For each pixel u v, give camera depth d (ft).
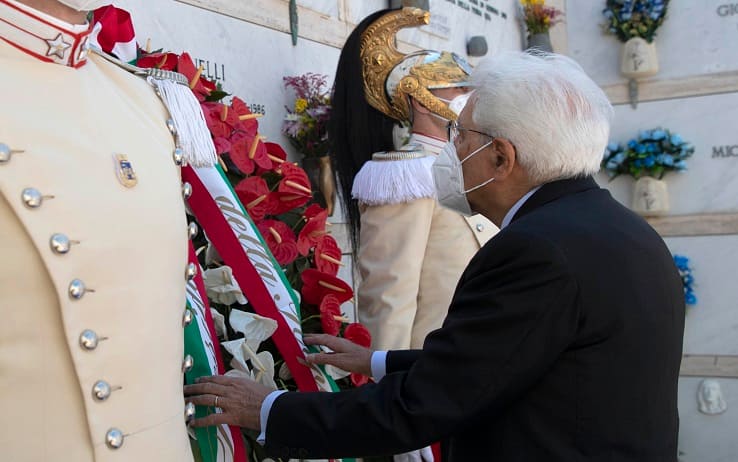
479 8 17.01
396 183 7.11
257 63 9.75
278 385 5.71
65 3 3.51
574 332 4.28
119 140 3.71
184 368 4.14
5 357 3.24
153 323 3.67
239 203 5.57
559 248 4.33
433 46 14.92
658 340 4.46
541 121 4.66
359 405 4.59
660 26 19.72
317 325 6.44
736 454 18.99
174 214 3.89
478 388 4.31
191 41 8.68
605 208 4.76
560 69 4.82
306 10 10.92
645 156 19.24
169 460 3.71
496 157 4.91
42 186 3.30
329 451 4.69
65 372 3.36
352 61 8.17
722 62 19.44
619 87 20.26
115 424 3.47
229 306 5.60
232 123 6.26
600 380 4.30
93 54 4.07
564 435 4.31
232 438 4.90
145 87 4.23
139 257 3.61
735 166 19.38
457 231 7.36
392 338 6.93
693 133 19.71
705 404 19.15
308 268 6.59
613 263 4.40
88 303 3.38
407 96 7.77
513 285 4.32
